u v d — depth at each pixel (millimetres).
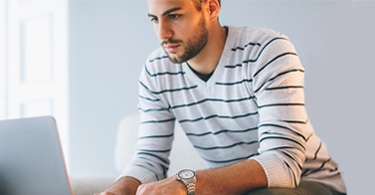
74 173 2918
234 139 1497
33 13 3152
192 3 1360
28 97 3162
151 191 1158
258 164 1223
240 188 1195
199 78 1467
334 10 1913
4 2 3287
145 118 1594
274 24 2066
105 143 2785
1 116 3283
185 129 1573
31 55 3186
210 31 1414
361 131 1825
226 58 1427
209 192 1181
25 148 1128
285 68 1347
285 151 1253
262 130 1312
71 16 2949
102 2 2795
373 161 1790
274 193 1146
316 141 1451
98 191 1672
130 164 1529
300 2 1997
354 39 1860
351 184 1830
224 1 2205
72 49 2941
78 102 2906
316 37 1956
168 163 1607
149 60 1572
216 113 1484
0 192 1140
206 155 1574
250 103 1414
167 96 1544
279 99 1316
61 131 2984
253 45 1403
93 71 2836
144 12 2600
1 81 3289
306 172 1431
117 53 2723
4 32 3279
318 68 1945
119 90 2717
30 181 1123
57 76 3012
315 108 1946
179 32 1362
